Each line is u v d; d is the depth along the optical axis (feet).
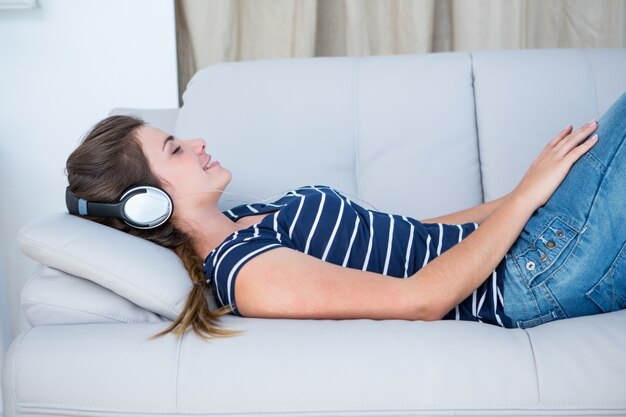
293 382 3.11
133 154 4.11
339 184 5.27
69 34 6.56
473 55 5.59
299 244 3.98
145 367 3.17
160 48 6.64
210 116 5.40
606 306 3.78
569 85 5.35
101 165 4.05
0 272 6.76
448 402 3.09
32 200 6.76
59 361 3.20
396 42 7.73
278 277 3.50
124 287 3.55
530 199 3.85
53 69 6.61
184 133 5.38
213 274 3.79
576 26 7.80
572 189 3.86
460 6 7.42
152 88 6.69
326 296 3.45
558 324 3.37
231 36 7.50
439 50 8.10
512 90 5.37
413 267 4.10
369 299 3.45
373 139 5.36
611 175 3.74
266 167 5.23
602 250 3.71
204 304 3.48
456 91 5.43
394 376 3.10
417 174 5.28
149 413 3.15
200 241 4.24
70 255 3.57
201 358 3.18
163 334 3.29
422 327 3.31
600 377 3.07
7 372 3.23
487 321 3.92
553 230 3.85
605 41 7.75
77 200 4.09
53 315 3.57
